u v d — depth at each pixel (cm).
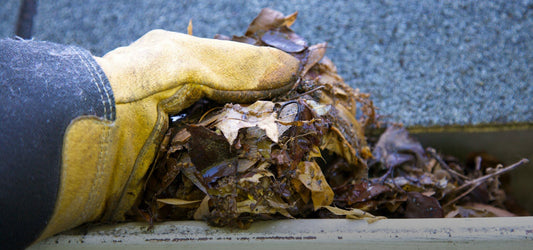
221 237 43
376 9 67
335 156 50
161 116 42
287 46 50
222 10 68
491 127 60
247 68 44
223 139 41
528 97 61
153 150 43
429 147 60
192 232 43
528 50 63
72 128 39
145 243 43
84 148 39
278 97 47
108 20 68
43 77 39
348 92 53
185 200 44
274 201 42
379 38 65
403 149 58
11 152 38
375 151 57
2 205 39
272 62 46
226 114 42
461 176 56
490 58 63
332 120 47
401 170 56
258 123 42
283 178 43
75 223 42
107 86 40
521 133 60
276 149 42
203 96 43
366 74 64
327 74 52
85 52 42
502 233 42
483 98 61
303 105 44
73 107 39
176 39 44
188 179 44
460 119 60
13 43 41
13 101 39
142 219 45
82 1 69
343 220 43
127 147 42
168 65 42
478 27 64
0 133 38
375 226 43
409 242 42
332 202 47
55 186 39
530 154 60
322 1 68
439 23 65
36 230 40
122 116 41
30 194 39
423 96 62
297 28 66
